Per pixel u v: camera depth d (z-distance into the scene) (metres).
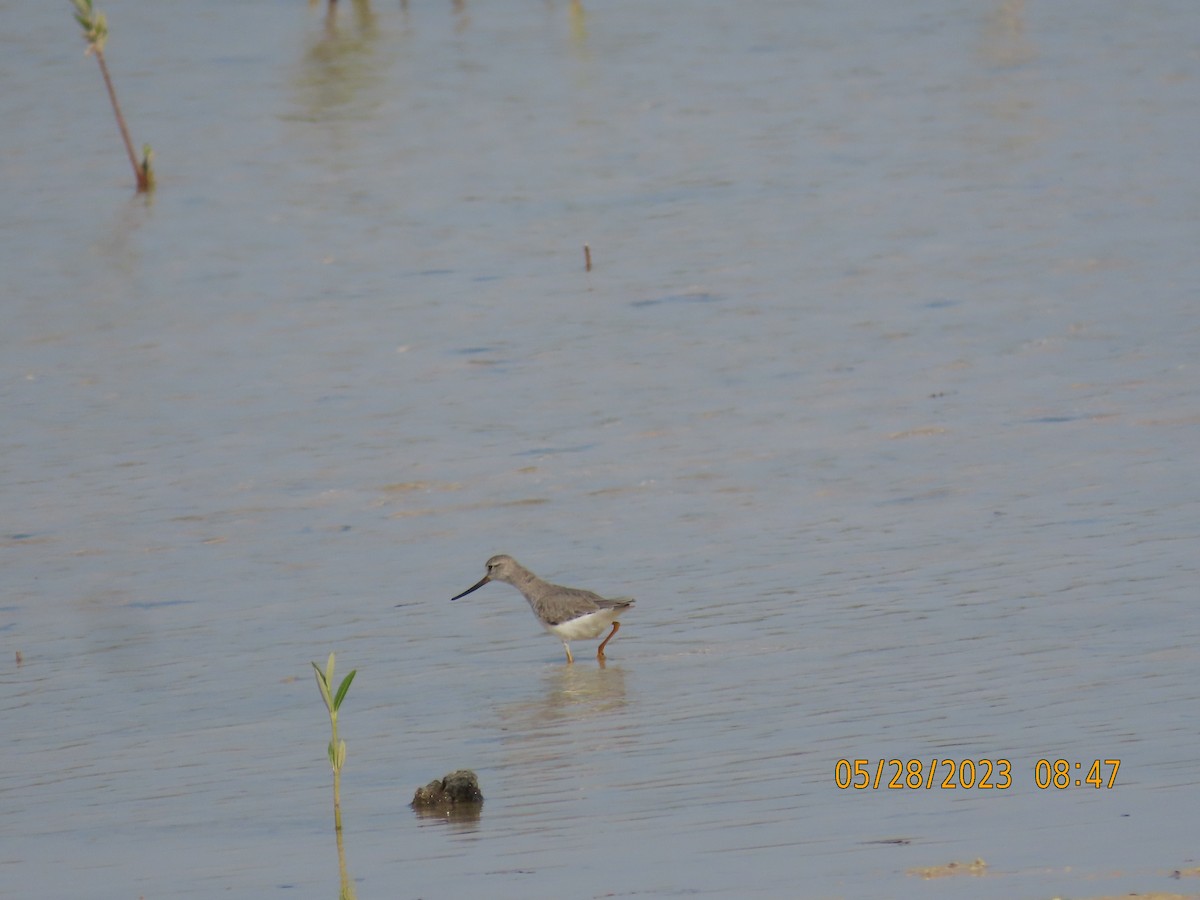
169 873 10.53
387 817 11.38
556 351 25.44
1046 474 18.78
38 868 10.80
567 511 18.86
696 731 12.63
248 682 14.62
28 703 14.35
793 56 50.59
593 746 12.51
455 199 36.41
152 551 18.31
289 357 25.92
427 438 21.75
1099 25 52.84
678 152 39.84
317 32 56.78
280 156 41.44
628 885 9.66
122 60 53.34
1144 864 9.37
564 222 33.94
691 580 16.45
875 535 17.33
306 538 18.48
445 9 60.09
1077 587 15.28
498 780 11.97
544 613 14.61
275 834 11.19
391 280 30.31
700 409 22.27
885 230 31.70
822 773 11.52
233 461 21.27
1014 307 26.08
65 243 34.25
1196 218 30.92
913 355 24.00
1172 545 16.20
